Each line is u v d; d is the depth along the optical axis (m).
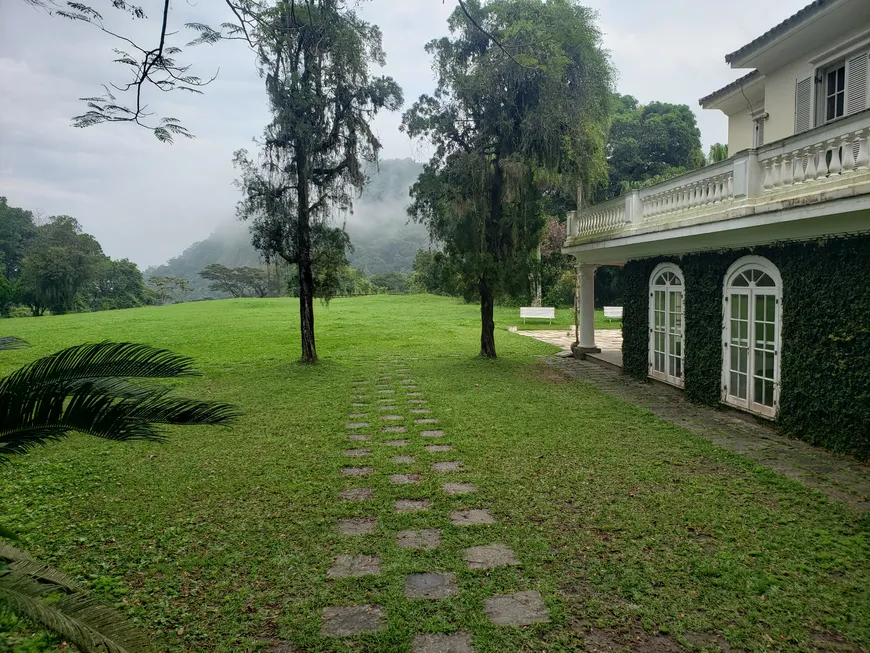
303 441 7.48
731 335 9.02
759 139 12.44
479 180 13.31
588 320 15.88
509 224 13.56
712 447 6.98
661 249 10.80
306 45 12.65
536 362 15.10
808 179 6.68
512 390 11.00
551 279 31.27
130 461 6.71
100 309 66.19
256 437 7.72
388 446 7.18
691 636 3.18
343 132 13.70
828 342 6.88
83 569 4.02
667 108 35.88
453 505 5.14
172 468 6.41
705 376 9.65
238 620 3.39
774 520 4.76
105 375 2.87
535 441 7.31
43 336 21.17
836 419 6.77
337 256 14.12
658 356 11.68
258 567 4.04
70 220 58.81
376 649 3.09
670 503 5.15
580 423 8.27
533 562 4.04
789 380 7.55
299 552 4.27
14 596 2.01
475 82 12.73
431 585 3.77
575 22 12.82
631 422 8.34
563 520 4.79
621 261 14.38
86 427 2.69
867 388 6.34
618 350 16.89
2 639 3.20
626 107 39.09
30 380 2.76
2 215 63.75
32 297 55.53
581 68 13.12
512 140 13.48
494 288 13.47
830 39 9.13
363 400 10.15
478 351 17.27
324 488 5.66
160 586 3.79
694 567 3.95
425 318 29.94
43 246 56.06
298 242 13.23
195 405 2.84
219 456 6.85
